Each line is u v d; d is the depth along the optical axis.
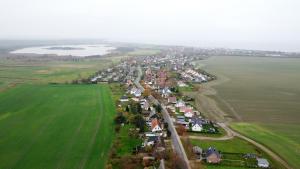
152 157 89.31
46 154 94.12
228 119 139.62
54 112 143.38
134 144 101.06
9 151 96.56
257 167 88.56
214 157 90.50
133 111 138.62
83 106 154.38
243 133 120.00
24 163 87.75
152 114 131.75
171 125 122.75
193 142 106.56
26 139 107.31
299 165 91.81
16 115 138.25
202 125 126.06
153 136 106.50
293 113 152.00
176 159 87.38
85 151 96.25
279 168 88.81
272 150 103.00
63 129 118.31
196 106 160.88
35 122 127.62
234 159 93.44
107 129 117.62
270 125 132.00
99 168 84.12
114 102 162.25
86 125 123.06
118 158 89.81
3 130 117.19
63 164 87.00
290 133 121.81
